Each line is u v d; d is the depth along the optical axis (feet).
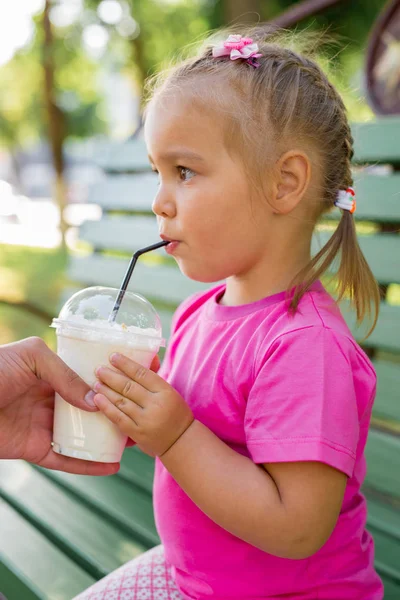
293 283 4.14
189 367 4.50
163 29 35.06
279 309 4.11
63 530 5.75
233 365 4.10
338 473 3.53
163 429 3.77
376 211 7.06
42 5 34.81
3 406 4.45
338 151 4.40
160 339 4.13
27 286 20.27
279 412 3.62
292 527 3.51
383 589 4.52
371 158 7.16
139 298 4.29
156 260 14.84
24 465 7.27
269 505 3.54
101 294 4.20
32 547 5.52
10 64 46.01
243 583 4.03
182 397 4.26
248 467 3.71
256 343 4.02
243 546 4.02
